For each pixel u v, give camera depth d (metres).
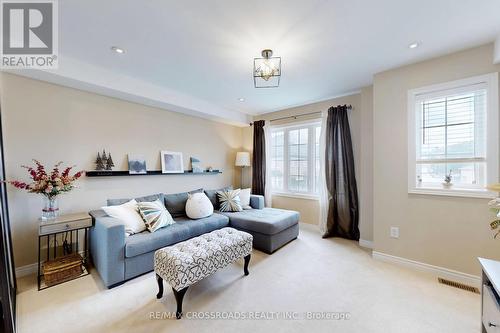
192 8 1.58
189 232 2.75
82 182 2.73
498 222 1.37
